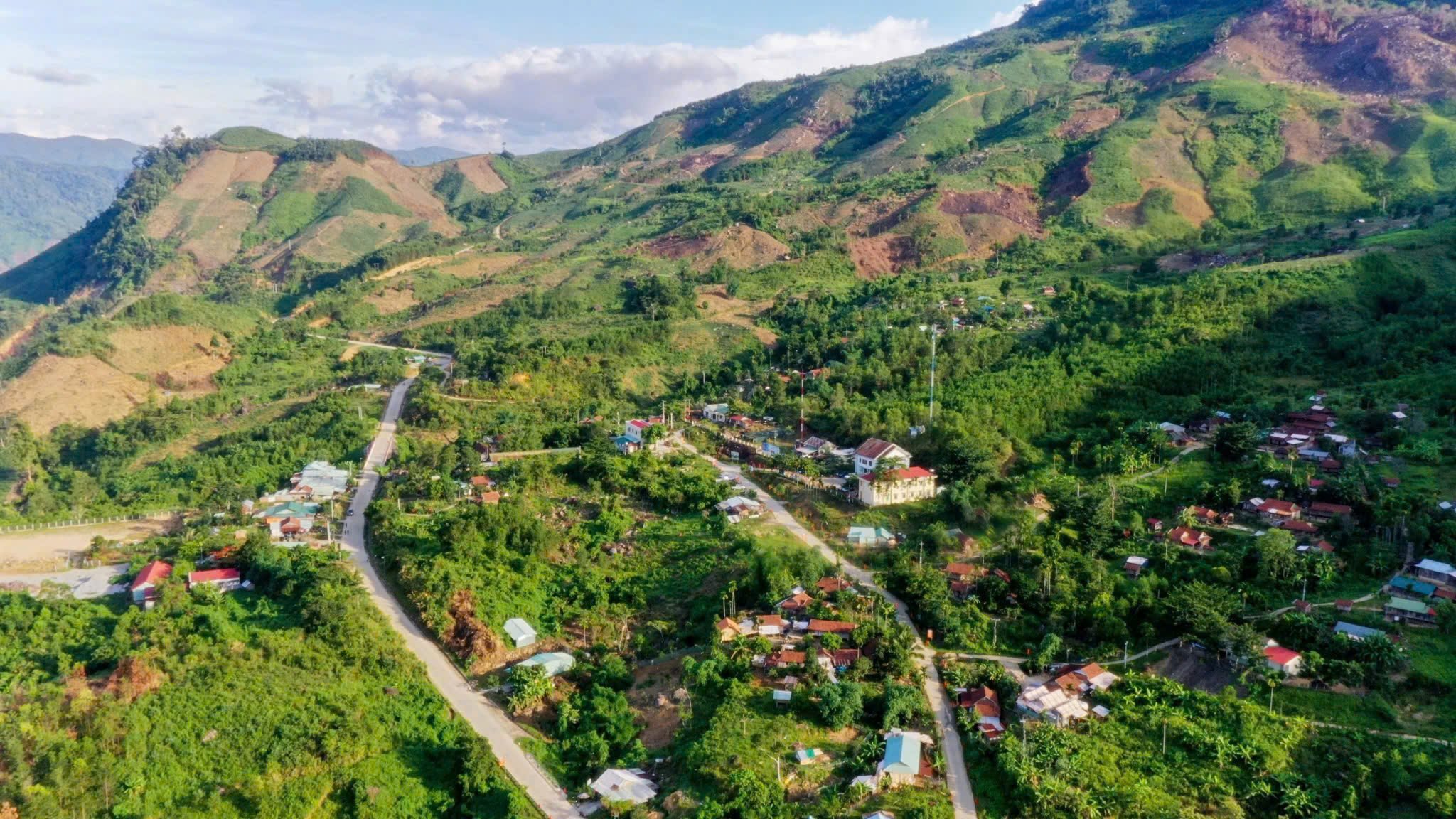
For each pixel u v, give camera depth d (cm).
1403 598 10112
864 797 8069
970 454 14325
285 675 10262
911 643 10506
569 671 10531
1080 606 10806
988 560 12275
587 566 12725
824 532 13575
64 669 10431
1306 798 7769
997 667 9988
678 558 12825
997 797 8175
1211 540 11919
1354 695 8975
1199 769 8281
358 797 8775
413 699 10081
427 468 16150
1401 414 14550
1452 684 8862
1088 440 15300
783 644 10531
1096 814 7788
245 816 8656
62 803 8631
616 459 16025
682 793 8288
